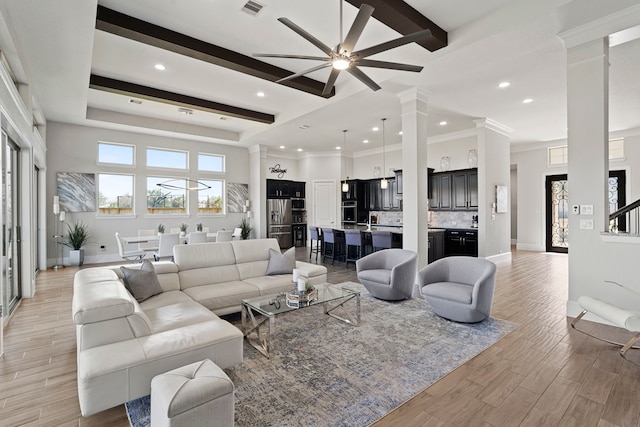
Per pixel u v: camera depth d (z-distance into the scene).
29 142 4.36
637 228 5.96
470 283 3.75
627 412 1.98
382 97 5.44
